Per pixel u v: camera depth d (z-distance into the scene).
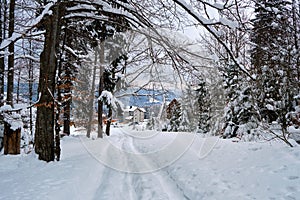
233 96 12.08
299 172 4.12
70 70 9.22
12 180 4.48
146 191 4.73
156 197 4.42
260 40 6.45
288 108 8.26
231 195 4.04
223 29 5.78
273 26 5.82
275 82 8.82
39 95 6.12
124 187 4.90
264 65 8.56
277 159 5.02
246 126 11.24
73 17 6.87
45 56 6.18
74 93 10.13
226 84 12.02
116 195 4.37
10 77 11.27
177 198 4.45
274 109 8.41
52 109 6.24
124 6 6.05
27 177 4.68
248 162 5.39
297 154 5.00
